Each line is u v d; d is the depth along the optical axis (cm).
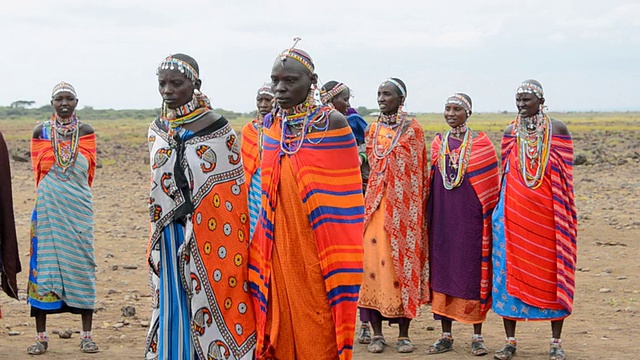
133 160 4053
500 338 882
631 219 1778
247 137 634
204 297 559
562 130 785
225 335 566
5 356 761
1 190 726
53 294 781
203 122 567
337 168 569
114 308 1004
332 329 576
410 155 822
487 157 811
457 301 808
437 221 827
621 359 766
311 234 569
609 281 1166
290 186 570
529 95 777
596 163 3450
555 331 781
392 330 931
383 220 814
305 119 573
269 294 572
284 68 569
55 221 786
